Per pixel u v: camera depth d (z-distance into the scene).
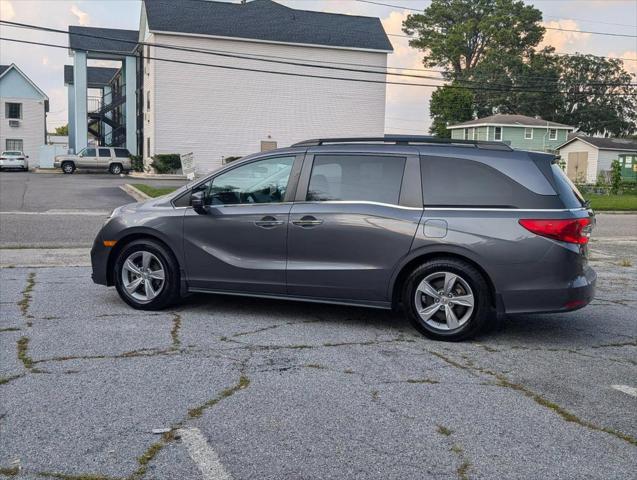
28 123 54.47
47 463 3.48
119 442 3.73
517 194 5.84
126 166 41.12
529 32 75.81
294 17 43.06
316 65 41.78
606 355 5.63
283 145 42.00
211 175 6.75
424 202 6.04
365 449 3.69
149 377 4.81
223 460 3.53
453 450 3.69
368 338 5.99
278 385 4.69
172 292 6.79
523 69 73.44
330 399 4.43
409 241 5.97
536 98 73.44
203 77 40.00
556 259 5.68
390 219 6.04
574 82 75.62
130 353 5.39
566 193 5.86
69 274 9.06
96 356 5.30
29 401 4.32
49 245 11.98
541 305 5.73
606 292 8.61
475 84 72.19
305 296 6.38
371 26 44.38
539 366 5.28
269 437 3.82
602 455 3.67
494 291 5.82
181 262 6.73
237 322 6.46
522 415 4.22
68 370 4.94
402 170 6.16
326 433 3.89
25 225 14.59
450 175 6.04
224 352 5.46
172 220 6.73
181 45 39.19
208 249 6.64
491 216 5.81
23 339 5.75
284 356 5.38
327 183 6.35
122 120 51.56
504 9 75.56
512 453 3.67
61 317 6.56
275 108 41.53
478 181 5.96
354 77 42.78
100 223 15.20
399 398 4.48
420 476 3.39
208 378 4.81
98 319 6.49
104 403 4.30
